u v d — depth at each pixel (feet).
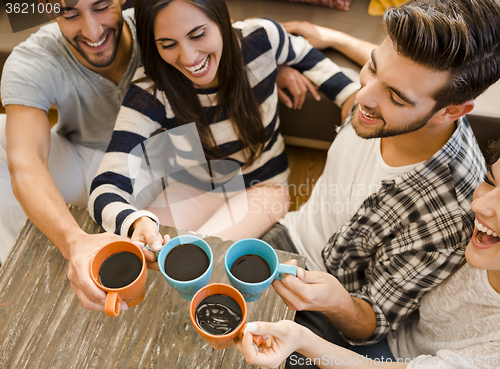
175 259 2.11
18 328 2.30
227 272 2.00
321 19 5.22
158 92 3.23
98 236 2.47
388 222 2.91
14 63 3.21
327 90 4.34
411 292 2.91
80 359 2.22
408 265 2.84
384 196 2.82
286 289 2.26
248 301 2.26
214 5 2.76
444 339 2.80
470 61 1.94
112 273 2.06
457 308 2.65
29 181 2.86
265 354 1.95
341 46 4.61
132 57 3.53
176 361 2.23
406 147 2.69
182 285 1.95
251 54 3.44
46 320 2.33
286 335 2.00
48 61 3.26
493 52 1.96
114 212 2.67
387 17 2.07
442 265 2.69
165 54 2.90
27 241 2.67
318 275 2.43
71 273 2.32
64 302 2.40
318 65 4.29
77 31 2.95
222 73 3.24
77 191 4.03
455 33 1.86
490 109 3.81
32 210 2.70
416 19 1.91
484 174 2.72
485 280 2.36
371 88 2.28
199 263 2.09
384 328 2.98
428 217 2.67
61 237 2.54
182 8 2.62
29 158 3.01
